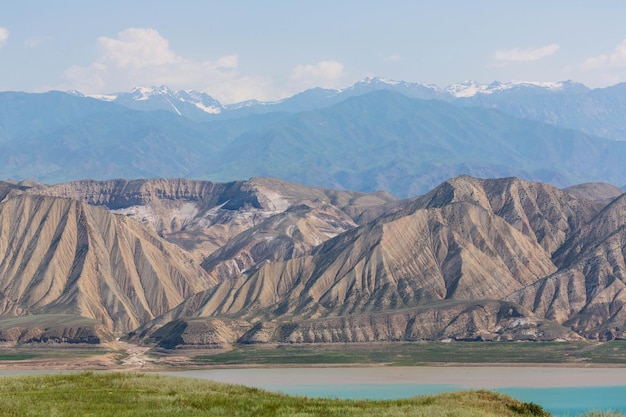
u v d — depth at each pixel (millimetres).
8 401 115688
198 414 111562
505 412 121125
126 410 113438
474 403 123875
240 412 113812
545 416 123062
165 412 112188
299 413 113500
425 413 113812
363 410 117188
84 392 125188
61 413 110625
